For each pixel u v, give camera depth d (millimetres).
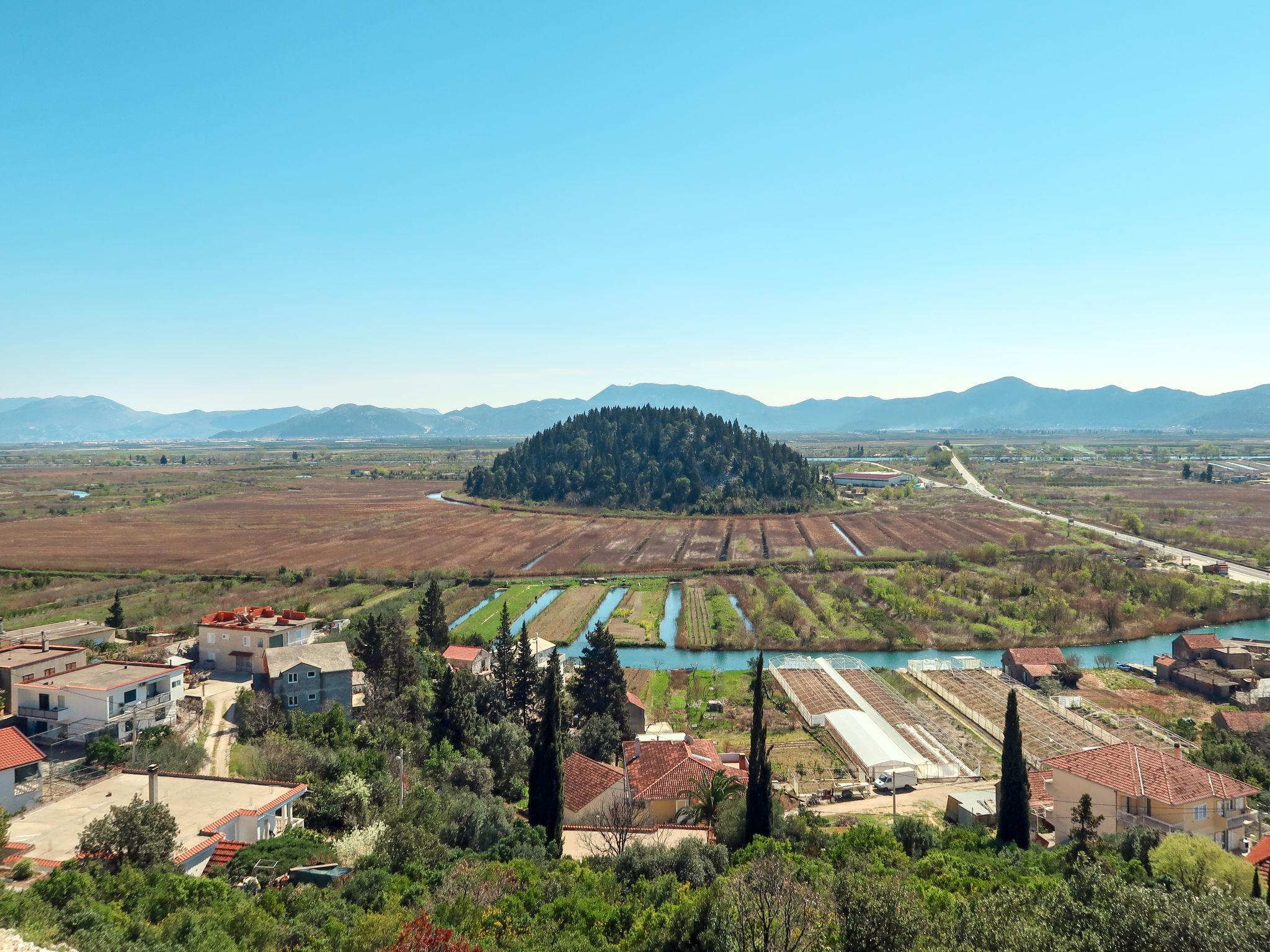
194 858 41594
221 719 70062
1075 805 55656
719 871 44781
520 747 69875
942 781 72062
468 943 30859
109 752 55688
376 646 80312
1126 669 106188
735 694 96375
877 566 168500
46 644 72125
